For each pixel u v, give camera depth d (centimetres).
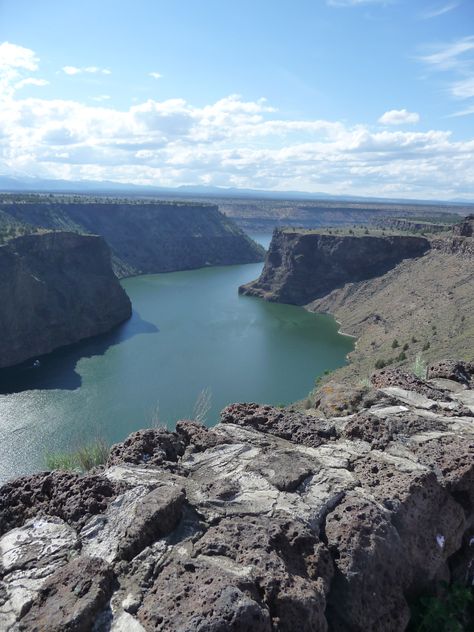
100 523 741
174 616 589
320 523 778
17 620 605
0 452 5878
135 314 13700
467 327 9169
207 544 701
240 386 8262
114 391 7938
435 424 1059
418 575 797
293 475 861
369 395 1216
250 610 589
